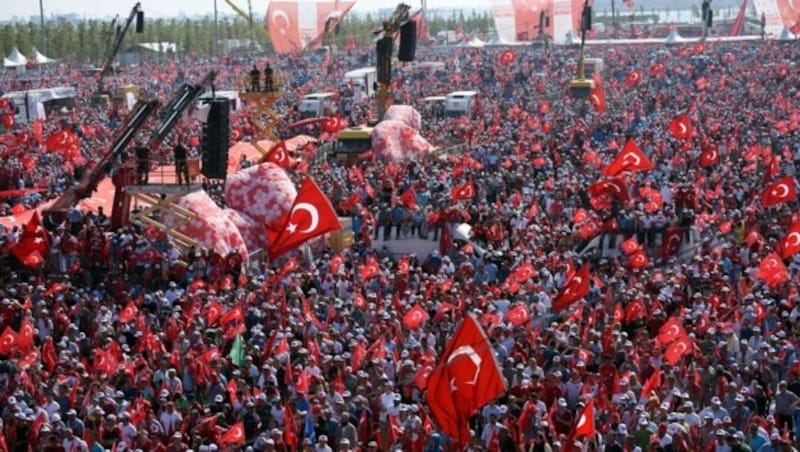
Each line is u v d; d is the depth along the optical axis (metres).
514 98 114.94
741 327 36.50
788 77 120.31
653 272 45.06
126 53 189.50
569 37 177.38
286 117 99.12
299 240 30.11
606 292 41.41
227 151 51.81
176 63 169.25
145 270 45.25
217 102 51.19
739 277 43.81
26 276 45.00
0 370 32.16
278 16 158.25
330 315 37.94
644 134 81.62
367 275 43.59
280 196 53.34
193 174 51.59
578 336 34.94
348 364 32.88
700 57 143.25
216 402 30.02
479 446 26.75
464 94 104.25
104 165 52.81
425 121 95.94
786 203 55.28
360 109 104.69
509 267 46.94
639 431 27.09
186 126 77.75
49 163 74.00
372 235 53.81
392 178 64.50
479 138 84.75
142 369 32.41
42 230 44.09
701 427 27.62
